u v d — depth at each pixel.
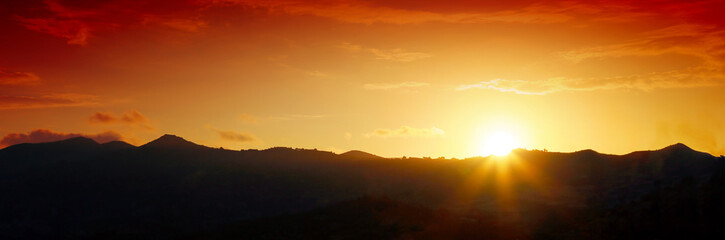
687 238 50.47
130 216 102.00
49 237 95.06
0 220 103.75
